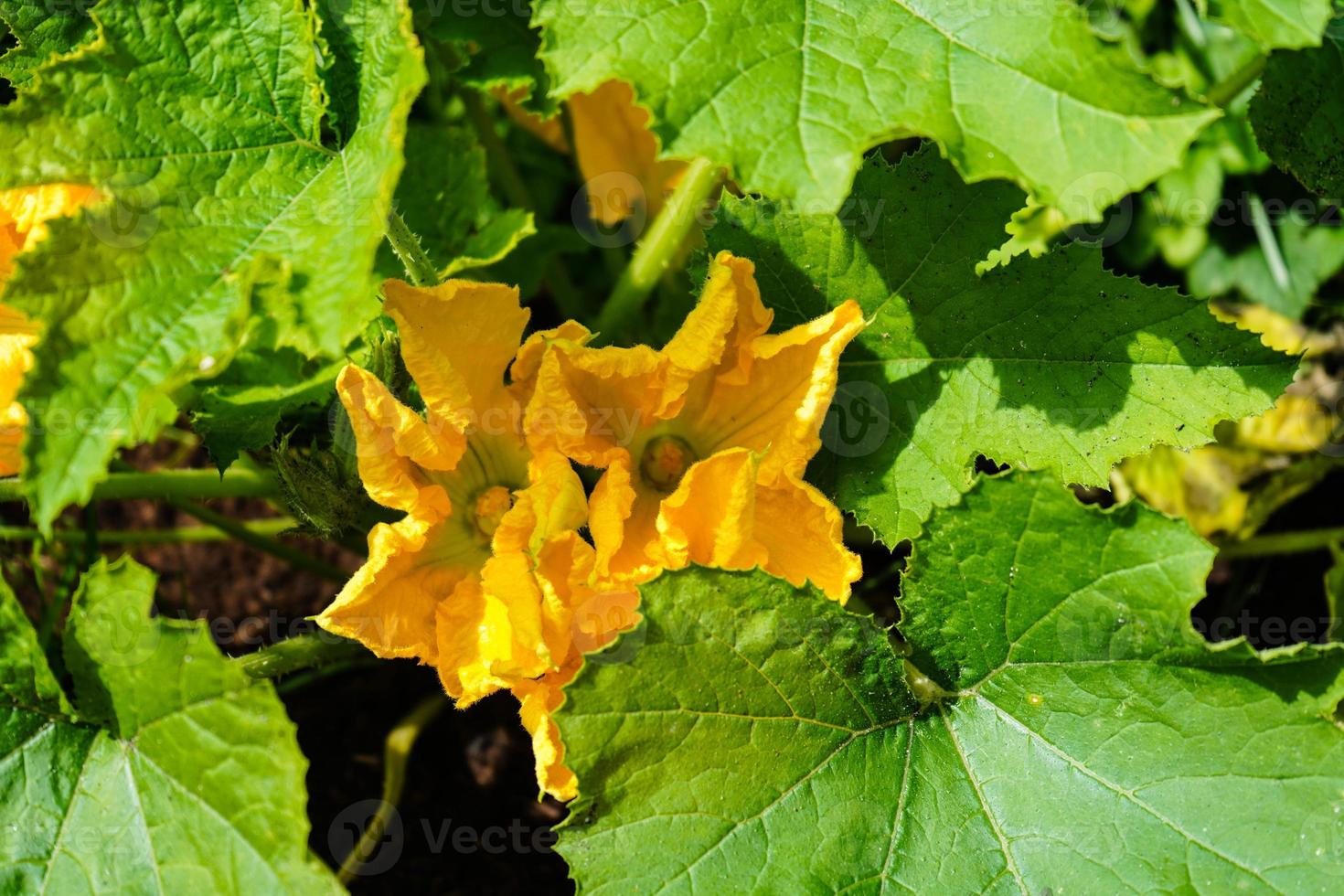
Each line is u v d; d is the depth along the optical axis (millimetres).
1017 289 1168
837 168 1068
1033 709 1133
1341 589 1299
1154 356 1155
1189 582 1100
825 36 1090
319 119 1113
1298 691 1104
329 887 1088
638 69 1083
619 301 1286
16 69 1211
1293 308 1415
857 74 1082
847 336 1122
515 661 1100
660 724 1106
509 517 1106
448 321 1102
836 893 1108
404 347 1097
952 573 1128
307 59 1109
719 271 1112
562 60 1089
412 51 1079
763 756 1116
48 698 1128
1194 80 1407
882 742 1134
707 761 1110
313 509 1165
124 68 1105
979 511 1118
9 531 1305
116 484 1232
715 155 1073
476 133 1337
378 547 1104
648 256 1275
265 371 1155
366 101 1108
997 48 1079
